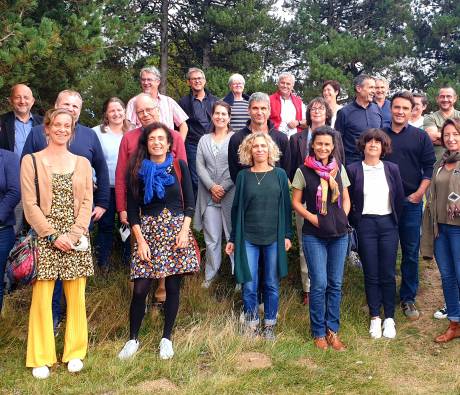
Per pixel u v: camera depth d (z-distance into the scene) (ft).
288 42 65.62
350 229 17.04
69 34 24.97
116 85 43.75
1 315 15.71
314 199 15.20
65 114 13.57
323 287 15.43
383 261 16.48
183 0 56.80
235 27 54.34
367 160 16.48
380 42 66.23
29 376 13.33
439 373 14.14
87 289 17.79
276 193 15.58
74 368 13.58
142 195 14.39
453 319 16.12
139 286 14.30
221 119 18.51
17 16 21.94
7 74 21.42
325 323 15.85
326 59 62.08
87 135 16.01
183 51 59.41
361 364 14.47
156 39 56.75
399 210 16.51
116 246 20.16
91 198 13.97
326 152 15.20
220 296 18.84
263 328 16.38
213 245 18.69
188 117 23.40
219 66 57.36
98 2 28.35
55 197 13.39
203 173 18.58
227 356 14.38
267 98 16.92
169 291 14.60
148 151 14.49
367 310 18.38
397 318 17.79
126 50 51.19
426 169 17.46
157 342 15.21
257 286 16.17
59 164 13.61
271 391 12.98
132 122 20.49
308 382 13.41
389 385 13.44
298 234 18.43
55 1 26.61
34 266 13.23
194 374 13.60
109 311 16.74
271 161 15.90
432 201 16.15
